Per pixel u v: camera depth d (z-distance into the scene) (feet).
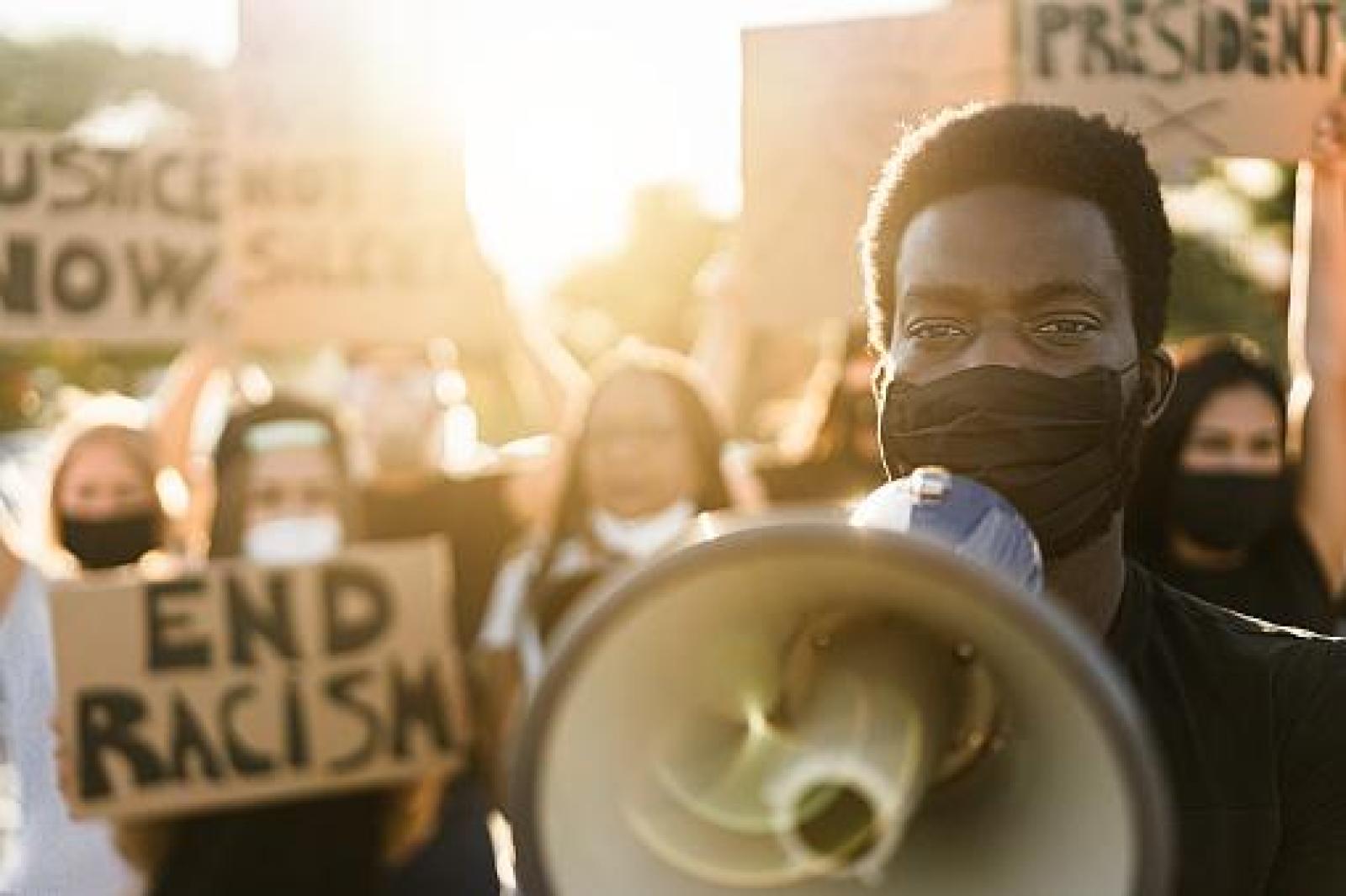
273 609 13.75
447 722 13.78
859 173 13.08
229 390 18.33
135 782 13.39
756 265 13.37
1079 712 3.61
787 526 3.68
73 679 13.53
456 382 17.38
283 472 14.37
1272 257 33.12
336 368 29.22
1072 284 5.03
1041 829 3.85
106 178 16.31
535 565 14.58
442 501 15.93
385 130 16.30
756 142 13.30
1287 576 14.10
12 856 13.38
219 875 13.38
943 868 4.22
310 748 13.61
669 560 3.66
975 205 5.11
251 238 16.37
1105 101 12.60
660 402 14.69
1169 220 5.36
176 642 13.64
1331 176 13.62
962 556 3.66
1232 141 12.71
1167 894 3.51
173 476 17.98
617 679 3.79
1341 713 5.37
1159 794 3.50
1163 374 5.45
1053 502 5.06
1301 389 14.25
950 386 5.06
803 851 4.17
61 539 15.26
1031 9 12.63
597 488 14.53
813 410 16.97
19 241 16.31
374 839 13.43
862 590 3.97
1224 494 13.80
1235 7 12.65
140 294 16.31
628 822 3.83
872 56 13.02
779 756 4.16
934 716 4.18
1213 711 5.41
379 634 13.79
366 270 16.33
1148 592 5.55
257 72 16.33
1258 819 5.36
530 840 3.66
